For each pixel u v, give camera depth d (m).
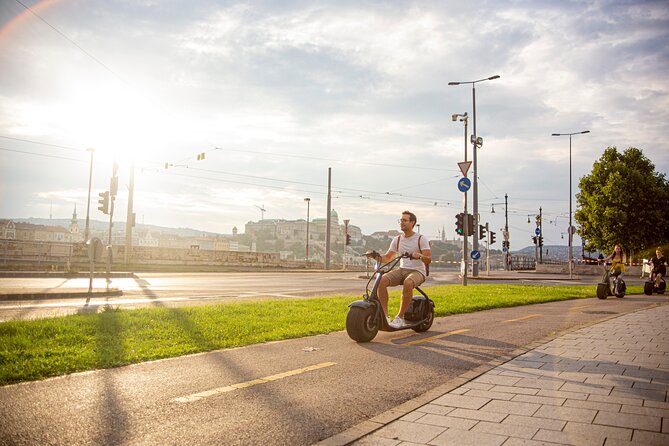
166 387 4.64
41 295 13.48
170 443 3.31
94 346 6.32
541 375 5.26
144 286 18.67
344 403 4.29
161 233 194.50
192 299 13.98
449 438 3.42
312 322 9.10
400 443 3.33
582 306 13.59
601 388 4.72
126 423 3.65
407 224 8.21
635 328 8.75
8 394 4.27
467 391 4.63
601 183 46.41
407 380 5.11
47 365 5.22
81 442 3.27
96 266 33.25
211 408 4.06
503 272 48.88
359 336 7.16
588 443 3.30
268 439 3.42
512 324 9.46
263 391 4.59
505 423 3.72
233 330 7.91
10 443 3.20
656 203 44.34
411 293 7.86
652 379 5.07
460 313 11.48
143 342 6.73
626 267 43.88
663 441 3.33
